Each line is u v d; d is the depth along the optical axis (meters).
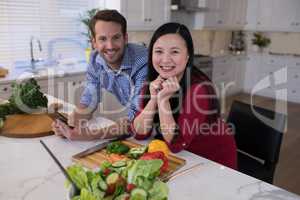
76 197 0.69
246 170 1.65
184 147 1.24
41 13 3.31
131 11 3.49
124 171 0.77
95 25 1.63
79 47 3.69
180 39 1.22
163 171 0.99
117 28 1.61
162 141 1.20
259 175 1.62
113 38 1.62
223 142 1.40
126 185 0.72
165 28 1.25
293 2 5.12
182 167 1.09
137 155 1.07
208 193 0.92
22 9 3.16
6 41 3.11
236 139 1.81
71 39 3.62
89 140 1.37
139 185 0.70
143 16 3.64
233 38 6.10
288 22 5.25
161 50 1.24
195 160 1.16
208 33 5.49
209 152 1.38
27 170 1.05
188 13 4.96
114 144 1.20
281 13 5.31
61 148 1.27
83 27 3.66
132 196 0.67
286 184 2.57
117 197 0.70
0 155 1.19
